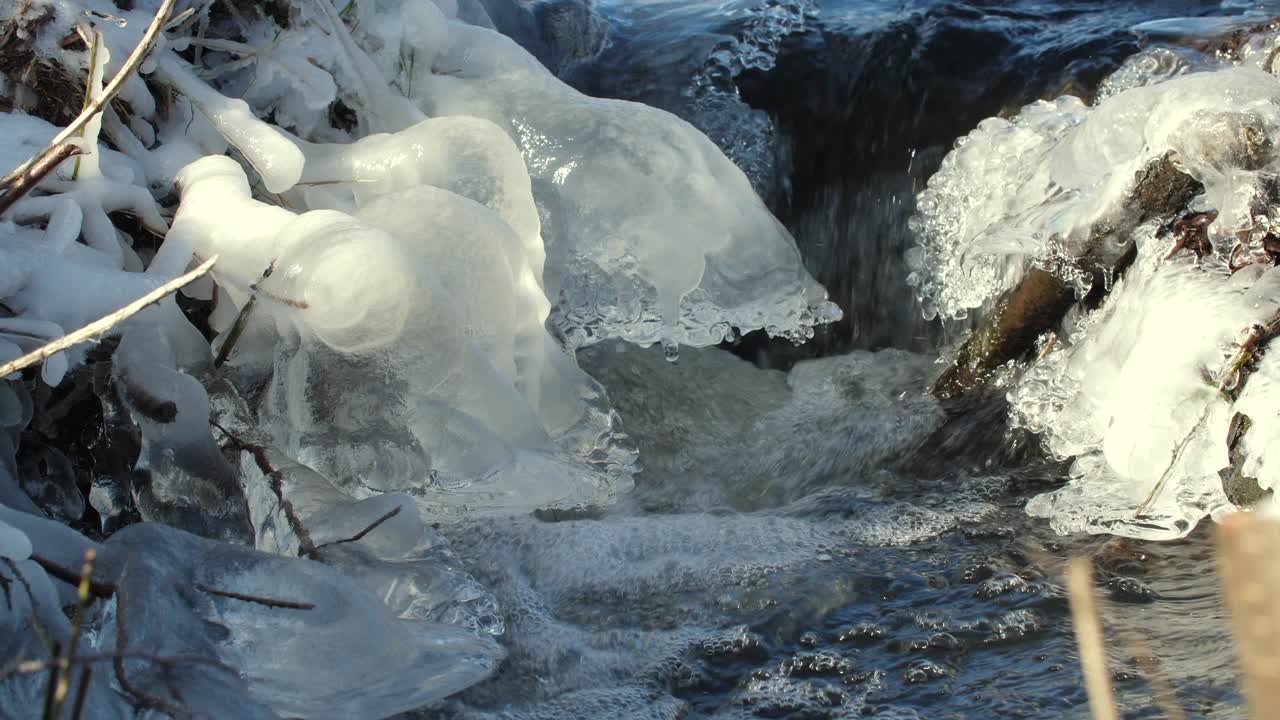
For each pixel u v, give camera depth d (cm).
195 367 345
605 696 291
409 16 473
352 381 343
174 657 204
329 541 310
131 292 319
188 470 315
